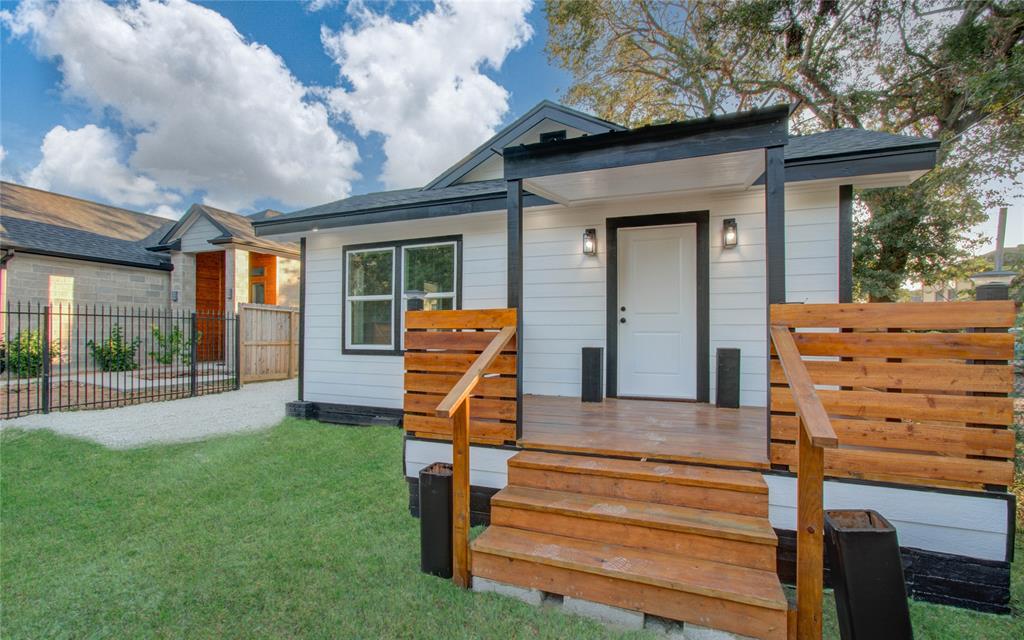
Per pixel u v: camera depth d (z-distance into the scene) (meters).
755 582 2.15
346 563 2.82
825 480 2.62
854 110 10.40
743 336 4.77
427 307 6.21
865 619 1.95
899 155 3.85
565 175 3.94
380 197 7.15
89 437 5.36
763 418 4.00
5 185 12.52
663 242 5.10
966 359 2.40
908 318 2.48
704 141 3.00
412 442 3.60
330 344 6.77
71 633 2.19
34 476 4.17
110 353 9.95
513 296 3.35
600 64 12.25
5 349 8.61
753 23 10.50
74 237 10.80
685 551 2.41
